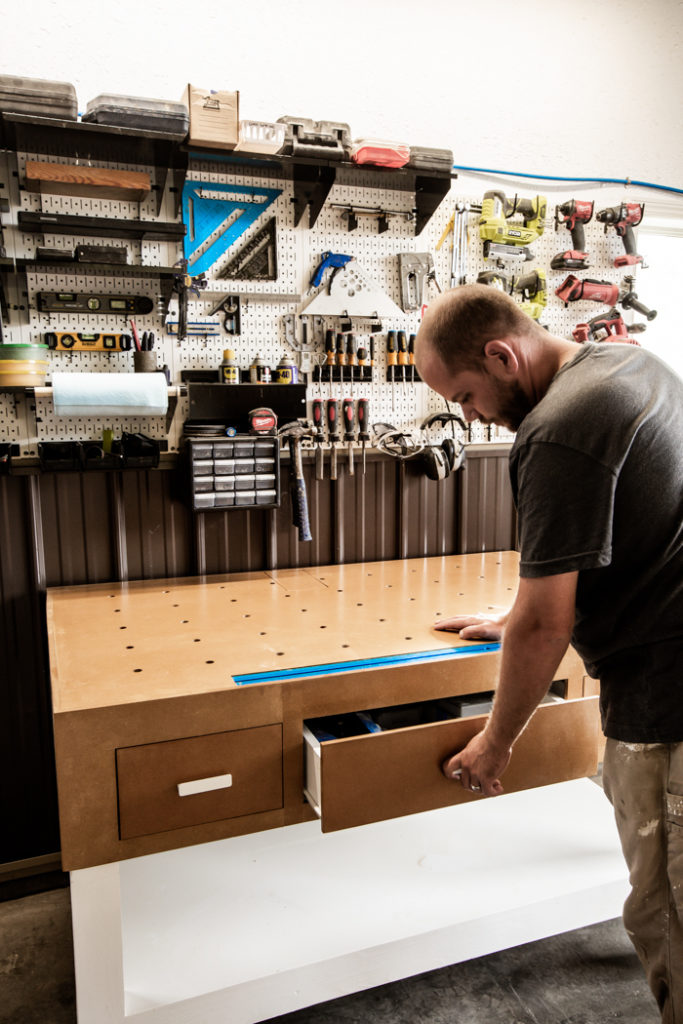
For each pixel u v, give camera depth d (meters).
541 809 1.97
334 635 1.47
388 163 1.85
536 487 0.99
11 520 1.83
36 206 1.75
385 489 2.19
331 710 1.27
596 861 1.74
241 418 1.88
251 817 1.25
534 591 1.01
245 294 1.96
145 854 1.19
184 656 1.34
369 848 1.81
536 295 2.24
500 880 1.67
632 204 2.30
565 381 1.03
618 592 1.08
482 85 2.29
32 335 1.79
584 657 1.20
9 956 1.73
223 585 1.90
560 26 2.35
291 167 1.85
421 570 2.08
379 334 2.14
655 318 2.65
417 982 1.64
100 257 1.70
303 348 2.04
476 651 1.38
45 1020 1.55
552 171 2.42
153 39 1.90
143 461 1.82
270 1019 1.54
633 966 1.68
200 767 1.20
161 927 1.53
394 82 2.18
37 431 1.82
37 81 1.51
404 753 1.26
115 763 1.14
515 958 1.71
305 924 1.53
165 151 1.71
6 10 1.76
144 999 1.33
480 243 2.21
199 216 1.89
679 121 2.57
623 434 0.97
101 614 1.62
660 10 2.47
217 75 1.98
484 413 1.20
